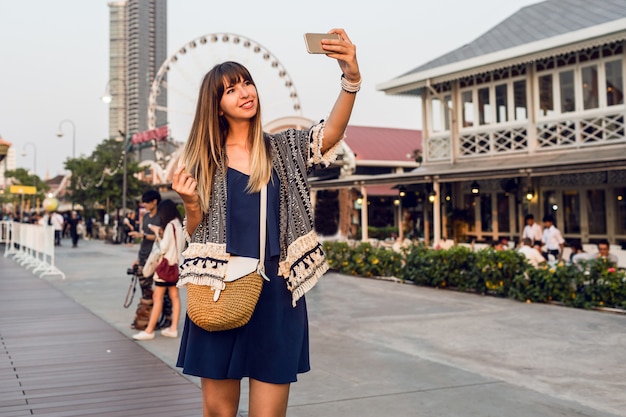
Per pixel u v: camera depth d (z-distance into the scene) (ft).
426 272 38.24
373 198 98.68
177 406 14.48
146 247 24.89
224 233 7.02
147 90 510.99
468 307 30.01
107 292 37.73
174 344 21.88
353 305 31.27
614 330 23.66
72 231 91.40
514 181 55.93
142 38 512.63
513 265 32.71
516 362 18.92
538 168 45.47
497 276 33.40
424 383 16.40
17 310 30.19
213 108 7.31
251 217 7.16
